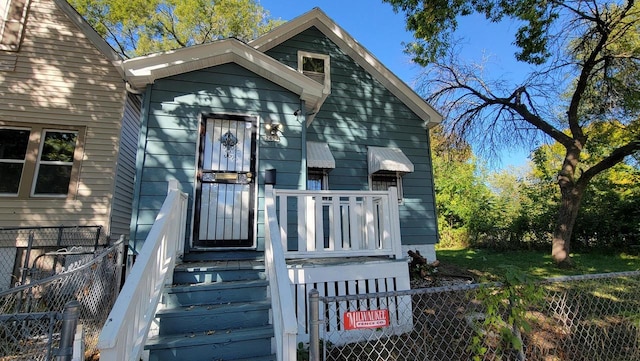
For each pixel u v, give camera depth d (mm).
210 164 4809
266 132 5121
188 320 3051
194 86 4949
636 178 11711
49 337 1868
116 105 6727
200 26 14336
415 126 9094
